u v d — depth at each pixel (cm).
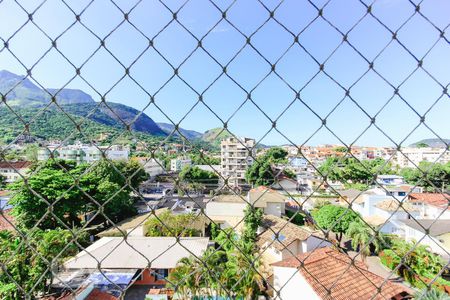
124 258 1098
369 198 2289
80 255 1067
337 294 639
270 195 2233
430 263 1270
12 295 304
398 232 2002
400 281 728
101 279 991
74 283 821
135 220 1423
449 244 1574
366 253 1460
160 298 902
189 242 1190
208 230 1287
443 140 150
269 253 1339
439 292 500
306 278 692
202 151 142
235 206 1766
